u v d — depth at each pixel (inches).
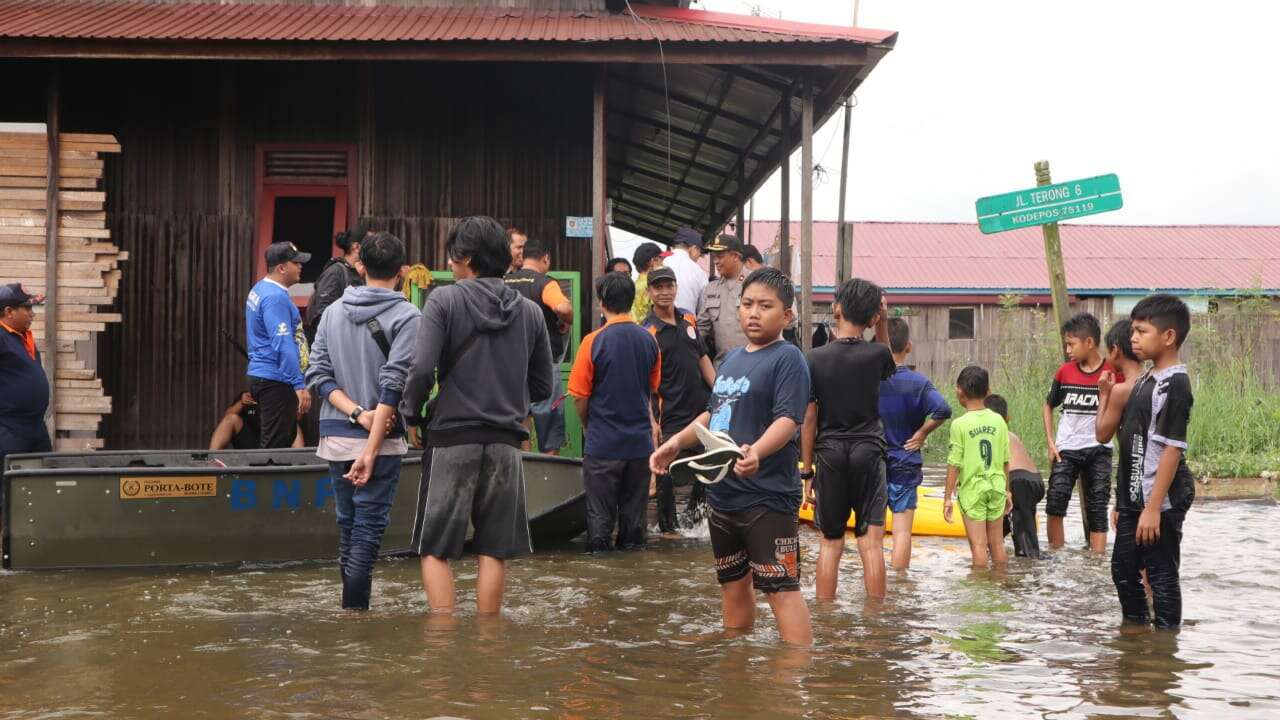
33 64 412.2
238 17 400.5
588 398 273.9
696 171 634.2
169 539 251.3
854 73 375.2
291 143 417.7
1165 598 188.1
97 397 379.6
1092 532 286.5
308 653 166.1
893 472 251.4
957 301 1016.9
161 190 414.0
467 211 421.4
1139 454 191.2
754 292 173.5
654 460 176.1
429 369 185.9
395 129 420.2
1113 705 141.5
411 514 271.0
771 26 389.1
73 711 138.1
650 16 417.1
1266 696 146.3
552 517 284.7
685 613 198.2
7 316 292.4
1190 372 629.0
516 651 167.9
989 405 275.0
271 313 296.4
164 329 412.2
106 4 418.3
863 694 145.6
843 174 466.0
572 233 421.1
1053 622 193.0
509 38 357.7
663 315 295.4
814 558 264.7
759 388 170.9
